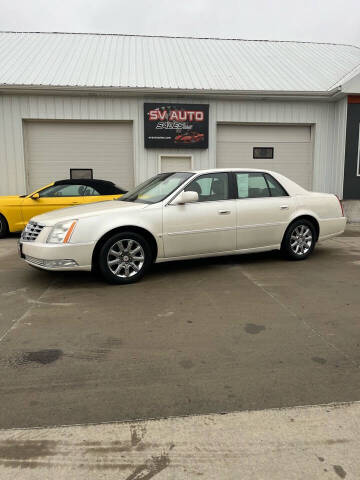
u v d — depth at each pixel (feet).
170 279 18.20
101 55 47.16
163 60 47.06
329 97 40.73
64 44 50.03
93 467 6.68
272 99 41.06
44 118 38.81
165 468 6.67
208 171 19.70
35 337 11.86
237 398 8.66
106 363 10.26
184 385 9.19
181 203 18.43
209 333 12.11
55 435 7.46
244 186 20.35
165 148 40.73
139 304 14.78
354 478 6.39
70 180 31.99
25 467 6.66
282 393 8.86
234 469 6.64
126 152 41.01
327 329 12.39
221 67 46.19
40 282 17.84
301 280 18.01
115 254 17.17
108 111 39.42
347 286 17.04
